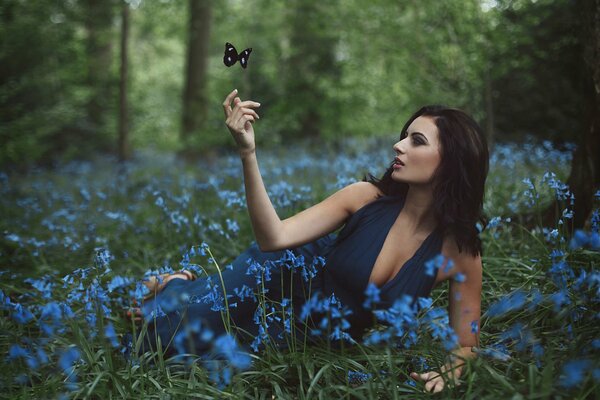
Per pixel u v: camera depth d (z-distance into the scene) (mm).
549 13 8703
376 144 11086
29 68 12859
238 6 16500
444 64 10234
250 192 2242
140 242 4500
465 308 2299
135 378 2195
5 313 2867
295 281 2523
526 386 1864
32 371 2248
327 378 2064
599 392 1770
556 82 9336
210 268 3629
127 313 2717
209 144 12898
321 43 14695
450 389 1941
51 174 11539
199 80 14711
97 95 17766
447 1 9547
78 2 13688
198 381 2275
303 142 13062
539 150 6953
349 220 2439
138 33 22312
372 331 2572
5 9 11938
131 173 9477
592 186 3428
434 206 2262
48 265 3875
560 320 2311
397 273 2322
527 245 3557
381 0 10477
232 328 2529
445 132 2232
